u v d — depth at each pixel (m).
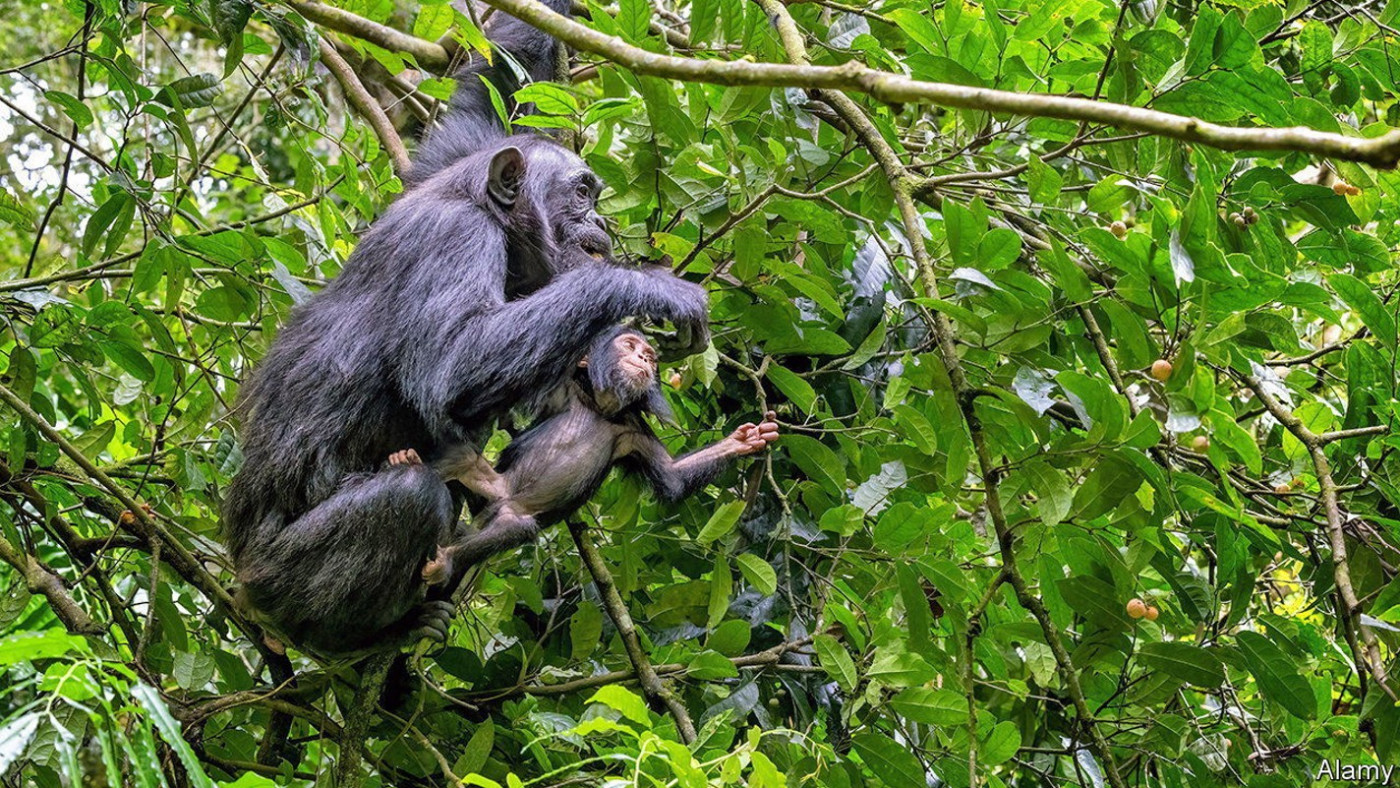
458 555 7.43
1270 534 7.00
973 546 9.09
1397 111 8.62
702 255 8.41
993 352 7.52
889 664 7.55
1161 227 6.86
